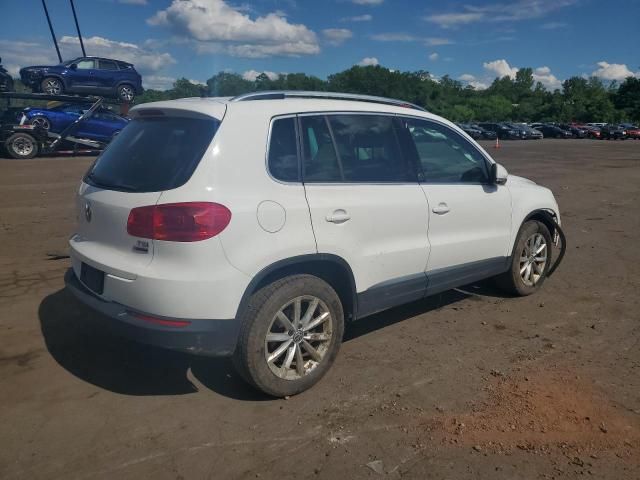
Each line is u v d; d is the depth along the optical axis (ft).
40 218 29.48
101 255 11.43
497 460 9.84
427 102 319.27
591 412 11.33
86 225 12.34
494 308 17.40
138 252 10.80
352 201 12.44
